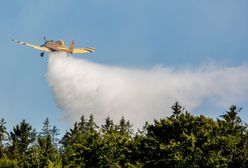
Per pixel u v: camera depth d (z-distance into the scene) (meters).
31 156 77.12
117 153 76.38
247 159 69.12
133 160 76.38
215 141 70.44
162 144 72.44
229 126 77.69
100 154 75.38
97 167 75.12
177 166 67.50
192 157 67.31
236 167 69.50
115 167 75.00
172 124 75.62
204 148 69.25
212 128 74.69
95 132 78.06
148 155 74.19
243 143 74.25
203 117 76.56
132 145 77.38
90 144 76.44
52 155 75.69
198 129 74.00
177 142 70.56
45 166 71.31
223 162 67.50
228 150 71.06
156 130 76.88
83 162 75.19
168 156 69.25
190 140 69.62
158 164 71.31
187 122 75.25
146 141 75.69
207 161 66.81
